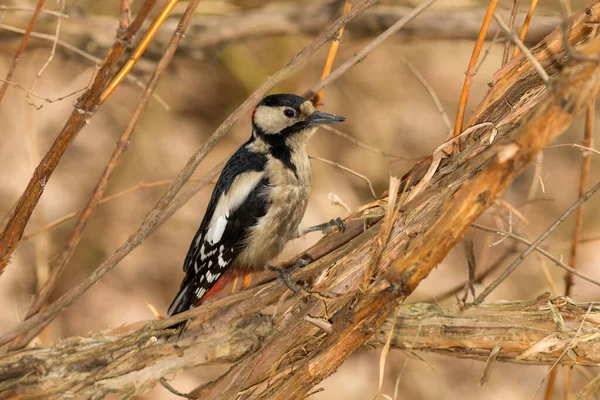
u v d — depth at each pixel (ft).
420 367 42.04
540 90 19.75
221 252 27.30
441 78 52.54
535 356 20.88
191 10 21.16
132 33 19.69
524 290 44.01
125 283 42.83
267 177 27.40
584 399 20.06
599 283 20.53
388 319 22.13
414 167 21.65
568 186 48.55
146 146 46.78
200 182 21.08
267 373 20.92
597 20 19.26
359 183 48.16
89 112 19.97
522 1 35.32
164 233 45.62
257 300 23.25
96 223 43.86
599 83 14.11
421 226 19.08
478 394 41.34
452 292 29.71
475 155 19.54
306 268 21.06
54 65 44.50
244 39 39.75
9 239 20.63
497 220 28.02
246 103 19.54
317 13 39.22
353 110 49.93
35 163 28.89
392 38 38.14
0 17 27.48
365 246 20.39
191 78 50.24
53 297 40.83
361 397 40.63
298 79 48.80
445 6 37.68
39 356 22.98
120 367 22.67
